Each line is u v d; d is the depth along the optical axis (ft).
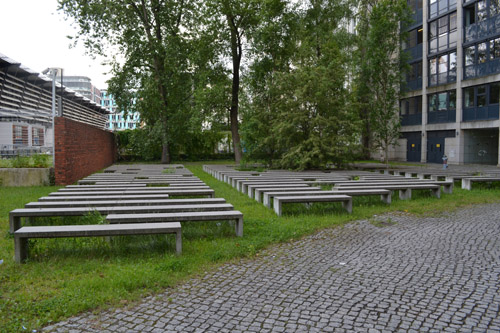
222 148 126.41
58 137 43.14
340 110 64.28
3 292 12.91
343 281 14.35
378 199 33.40
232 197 35.63
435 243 19.92
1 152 55.06
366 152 110.73
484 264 16.34
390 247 19.16
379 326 10.78
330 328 10.69
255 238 20.17
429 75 99.40
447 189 38.78
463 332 10.43
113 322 11.02
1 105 71.92
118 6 84.64
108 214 20.71
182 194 29.78
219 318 11.31
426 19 98.78
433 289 13.51
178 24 97.35
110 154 96.94
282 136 64.95
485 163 91.04
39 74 79.51
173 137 99.71
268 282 14.25
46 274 14.53
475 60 84.17
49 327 10.66
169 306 12.12
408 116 108.37
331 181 38.17
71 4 82.64
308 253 18.10
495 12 78.84
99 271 15.07
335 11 94.84
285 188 33.14
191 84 92.27
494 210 29.71
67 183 43.88
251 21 83.20
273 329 10.64
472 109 85.56
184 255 17.08
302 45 81.76
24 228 16.40
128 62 92.22
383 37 80.53
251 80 83.25
